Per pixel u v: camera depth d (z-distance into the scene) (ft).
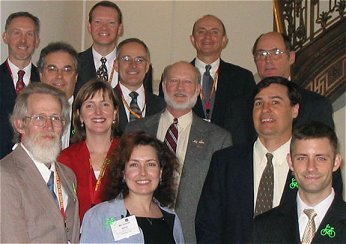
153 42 27.76
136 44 17.58
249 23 27.27
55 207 11.78
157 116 15.76
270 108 13.46
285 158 13.52
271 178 13.41
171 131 15.30
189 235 14.33
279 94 13.55
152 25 27.78
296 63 22.67
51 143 12.02
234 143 15.67
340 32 22.16
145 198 12.26
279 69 16.93
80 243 11.92
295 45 22.98
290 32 23.20
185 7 27.76
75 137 14.76
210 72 19.13
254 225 11.83
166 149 12.60
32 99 12.16
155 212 12.41
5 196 11.21
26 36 17.57
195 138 15.15
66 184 12.60
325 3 25.17
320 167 11.25
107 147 14.55
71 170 13.21
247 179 13.50
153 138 12.50
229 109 16.14
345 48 22.02
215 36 19.15
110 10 19.35
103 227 11.88
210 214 13.61
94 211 12.09
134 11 27.86
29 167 11.82
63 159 14.15
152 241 11.91
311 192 11.37
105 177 13.25
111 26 19.29
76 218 12.45
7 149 16.12
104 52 19.38
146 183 12.12
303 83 22.34
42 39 23.54
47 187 11.85
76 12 26.76
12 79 17.35
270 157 13.52
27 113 12.10
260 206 13.26
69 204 12.48
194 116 15.67
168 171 12.62
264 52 16.99
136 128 15.48
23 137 12.12
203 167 14.80
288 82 13.75
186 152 14.97
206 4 27.63
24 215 11.39
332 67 22.12
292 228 11.51
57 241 11.67
